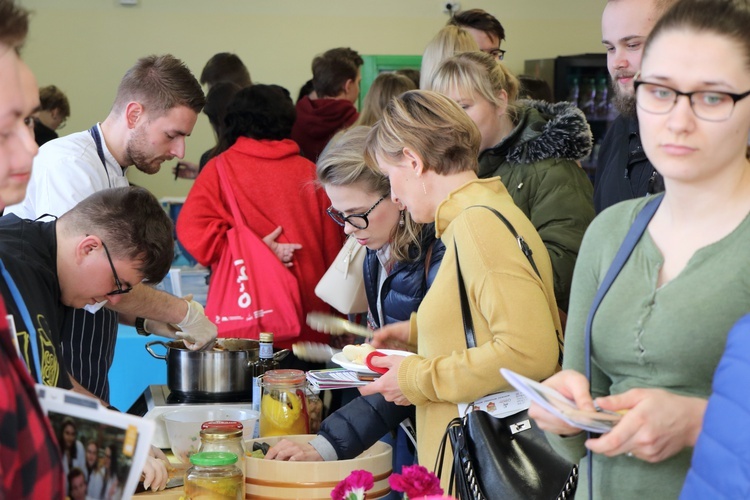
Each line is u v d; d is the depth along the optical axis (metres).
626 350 1.28
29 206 2.64
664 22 1.19
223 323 3.28
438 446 1.93
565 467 1.76
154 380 3.60
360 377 2.12
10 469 1.07
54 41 6.76
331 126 4.41
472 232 1.84
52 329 1.63
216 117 4.28
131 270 1.98
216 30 6.95
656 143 1.19
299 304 3.29
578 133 2.74
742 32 1.14
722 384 1.05
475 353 1.80
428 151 1.99
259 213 3.36
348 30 7.09
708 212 1.23
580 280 1.40
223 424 1.99
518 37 7.27
